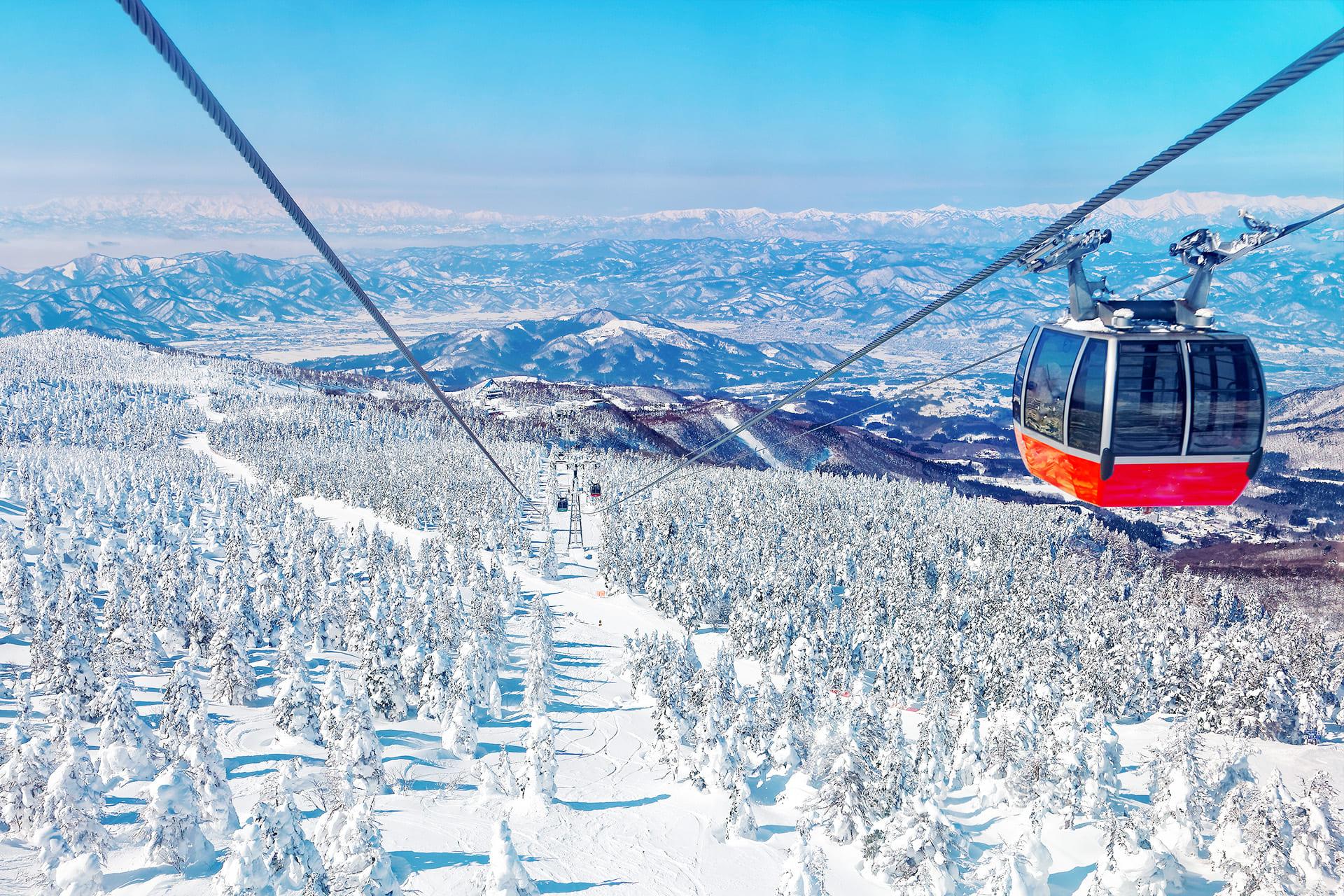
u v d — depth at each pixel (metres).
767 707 82.38
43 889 48.09
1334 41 4.95
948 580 153.88
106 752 65.44
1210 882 59.97
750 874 61.62
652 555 152.50
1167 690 102.12
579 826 68.06
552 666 107.88
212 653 89.69
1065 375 12.93
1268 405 12.09
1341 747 95.06
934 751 71.06
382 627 109.06
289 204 8.30
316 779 69.88
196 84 5.95
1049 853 56.66
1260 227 11.54
